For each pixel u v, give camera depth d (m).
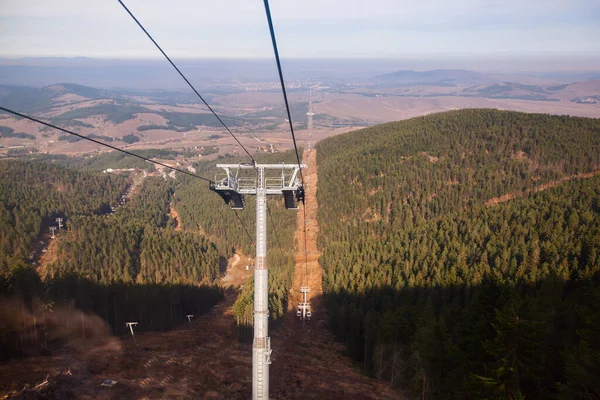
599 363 24.39
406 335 44.38
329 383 45.47
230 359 54.16
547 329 30.48
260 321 18.67
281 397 42.19
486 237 74.00
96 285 67.25
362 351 53.00
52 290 61.97
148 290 69.56
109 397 41.06
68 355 52.06
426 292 59.62
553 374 29.50
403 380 42.59
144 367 49.91
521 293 52.59
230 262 115.56
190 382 46.50
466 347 34.47
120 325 66.12
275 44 9.68
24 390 40.09
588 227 68.06
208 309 83.12
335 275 77.62
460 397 30.25
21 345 51.19
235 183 19.58
